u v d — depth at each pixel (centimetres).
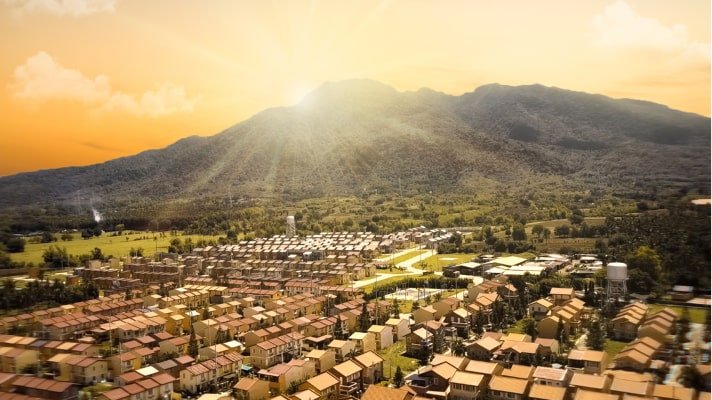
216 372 12825
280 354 14125
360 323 16600
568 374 11388
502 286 19475
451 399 11338
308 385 11712
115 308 18725
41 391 11438
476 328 16375
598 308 17688
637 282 18650
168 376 12106
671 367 12175
